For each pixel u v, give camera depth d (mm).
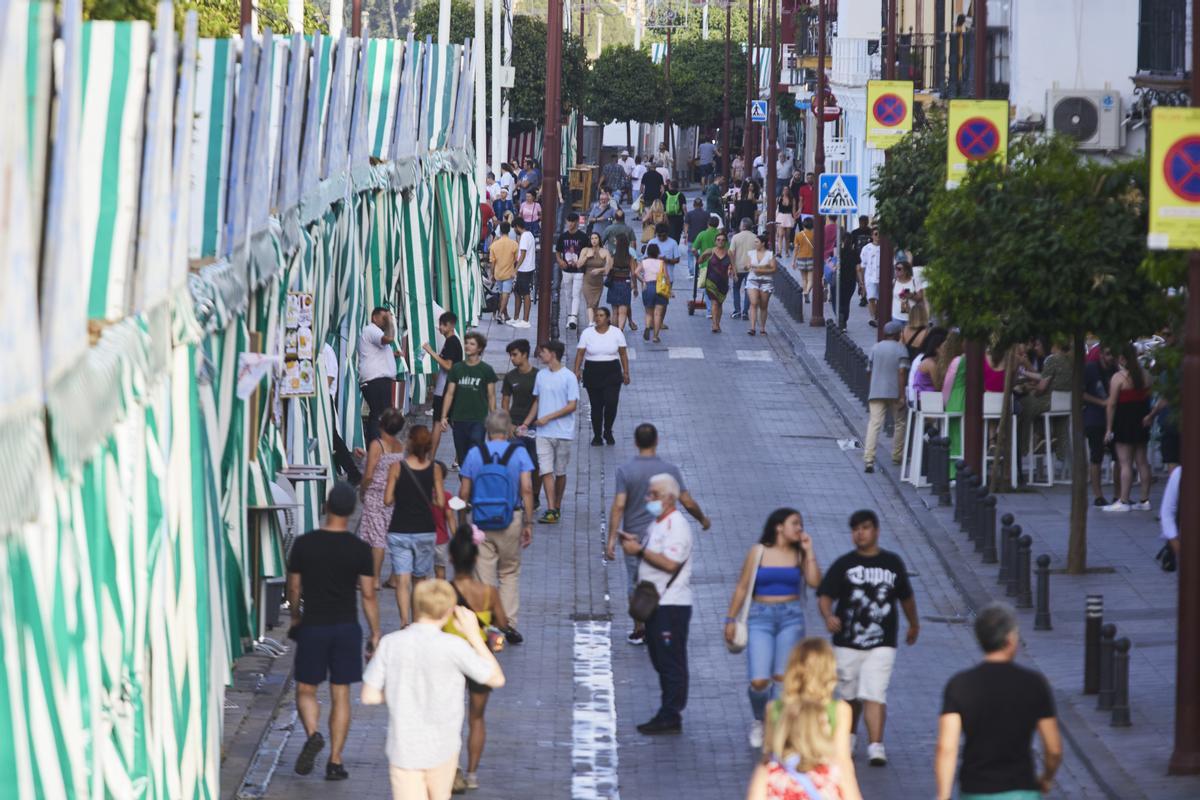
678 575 45562
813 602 58719
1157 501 72688
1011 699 30453
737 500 74812
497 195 159375
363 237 76875
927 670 51219
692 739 45312
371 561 41750
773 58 189875
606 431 85312
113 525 30734
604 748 44562
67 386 26219
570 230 124250
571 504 73625
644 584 45312
